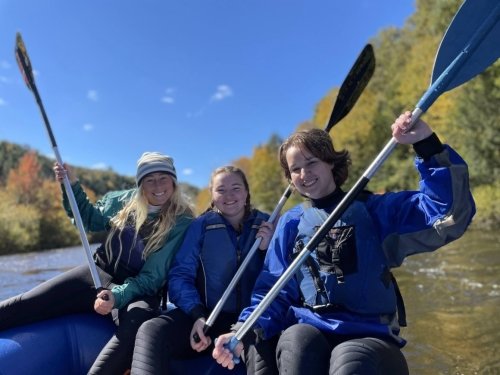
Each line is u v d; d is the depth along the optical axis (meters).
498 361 2.21
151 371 1.32
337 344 1.28
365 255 1.32
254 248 1.64
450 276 4.27
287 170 1.64
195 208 1.98
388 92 19.78
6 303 1.72
